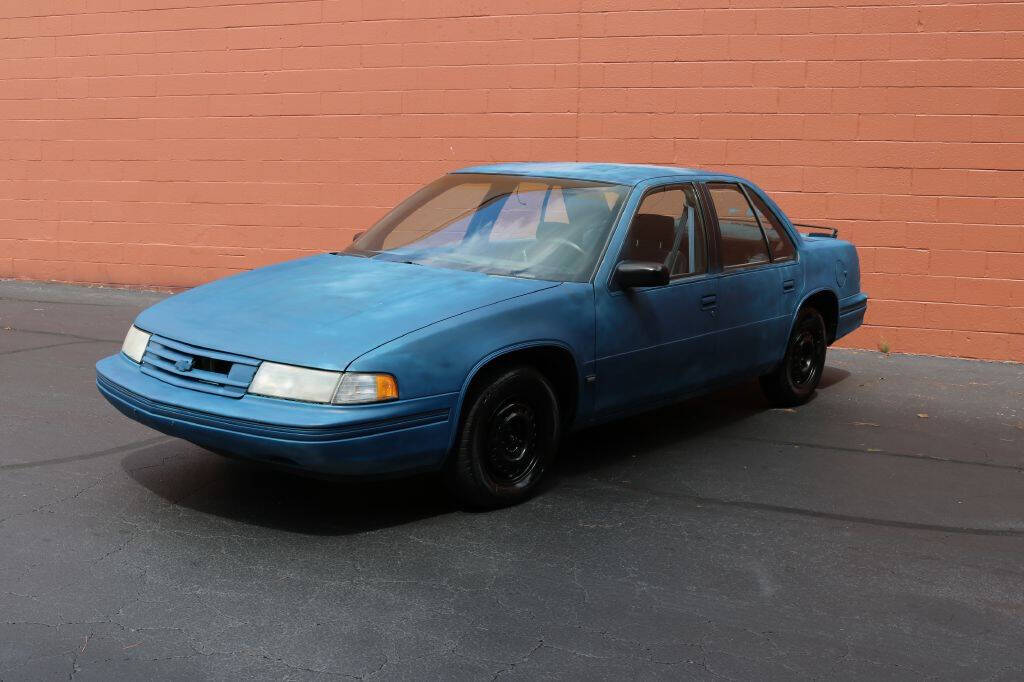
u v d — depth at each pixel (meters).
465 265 5.70
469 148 10.54
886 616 4.20
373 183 10.91
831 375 8.59
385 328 4.74
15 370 7.80
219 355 4.71
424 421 4.69
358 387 4.49
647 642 3.90
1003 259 9.16
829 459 6.29
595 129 10.10
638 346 5.74
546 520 5.09
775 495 5.60
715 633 3.99
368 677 3.58
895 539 5.03
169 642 3.77
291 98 11.06
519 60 10.26
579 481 5.71
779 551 4.83
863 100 9.33
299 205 11.20
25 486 5.30
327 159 11.03
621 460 6.13
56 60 11.92
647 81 9.89
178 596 4.14
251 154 11.30
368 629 3.92
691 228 6.30
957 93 9.11
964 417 7.36
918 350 9.45
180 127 11.53
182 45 11.39
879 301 9.48
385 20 10.64
